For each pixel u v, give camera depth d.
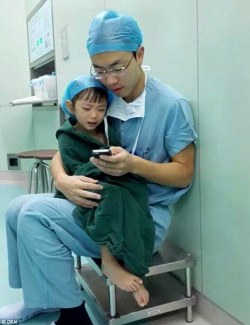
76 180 1.08
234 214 1.09
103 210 1.02
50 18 2.68
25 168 3.56
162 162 1.24
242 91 1.00
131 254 1.03
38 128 3.33
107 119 1.23
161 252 1.33
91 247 1.14
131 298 1.29
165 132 1.19
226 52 1.04
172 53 1.31
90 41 1.04
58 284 1.10
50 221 1.10
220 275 1.18
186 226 1.34
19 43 3.43
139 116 1.17
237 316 1.13
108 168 1.04
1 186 3.52
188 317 1.29
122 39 1.02
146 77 1.21
